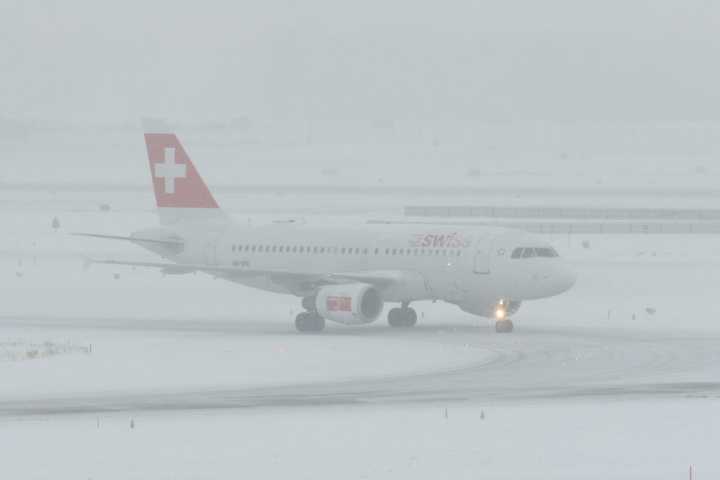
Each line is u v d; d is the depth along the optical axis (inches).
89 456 5935.0
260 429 6643.7
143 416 7091.5
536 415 7081.7
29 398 7829.7
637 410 7249.0
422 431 6589.6
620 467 5748.0
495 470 5684.1
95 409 7367.1
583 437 6427.2
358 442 6284.5
